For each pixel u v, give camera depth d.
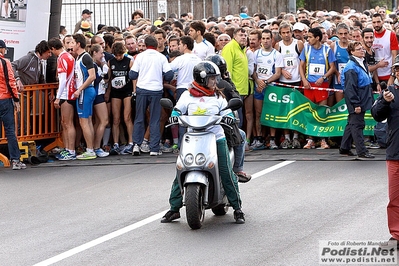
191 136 20.69
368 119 33.31
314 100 33.81
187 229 20.78
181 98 21.33
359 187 25.16
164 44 34.84
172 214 21.58
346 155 31.19
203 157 20.27
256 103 34.22
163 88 33.72
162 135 34.84
